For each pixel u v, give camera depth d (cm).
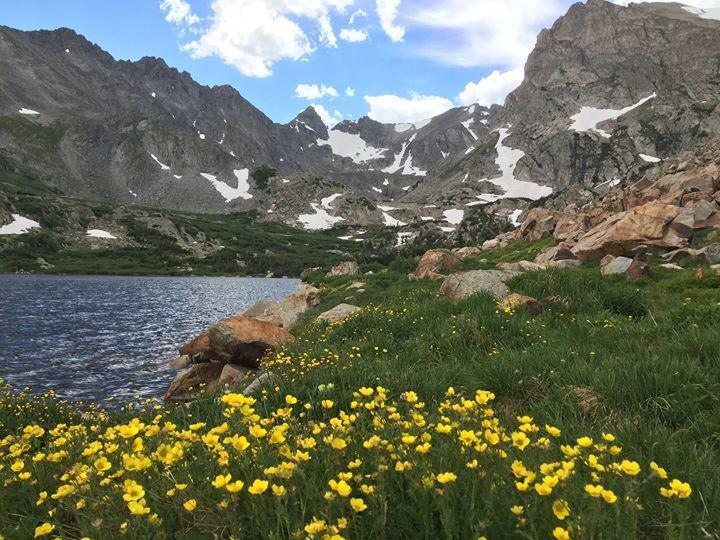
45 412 885
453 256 3550
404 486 309
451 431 370
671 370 584
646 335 924
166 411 688
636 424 467
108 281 14362
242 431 390
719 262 2347
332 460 336
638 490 296
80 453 417
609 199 5022
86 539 249
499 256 5006
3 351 3088
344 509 275
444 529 242
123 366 2655
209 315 5544
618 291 1424
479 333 1013
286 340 1811
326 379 694
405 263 4181
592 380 621
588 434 451
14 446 443
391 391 653
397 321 1347
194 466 357
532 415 564
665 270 2348
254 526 271
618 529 230
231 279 19875
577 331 1045
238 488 234
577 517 220
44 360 2819
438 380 693
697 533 263
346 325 1461
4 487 355
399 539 262
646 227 2869
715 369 593
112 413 852
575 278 1556
